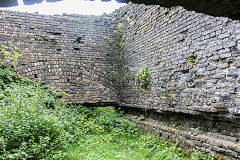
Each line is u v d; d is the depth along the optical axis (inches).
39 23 289.6
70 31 306.5
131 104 282.5
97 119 270.5
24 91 223.0
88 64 304.8
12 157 116.3
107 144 195.2
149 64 239.5
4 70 251.3
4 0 60.2
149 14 246.4
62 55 291.4
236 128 134.9
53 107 258.7
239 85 124.2
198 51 160.1
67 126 210.5
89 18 326.6
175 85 188.4
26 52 272.1
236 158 121.4
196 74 161.0
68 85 286.0
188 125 182.2
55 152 148.0
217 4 47.1
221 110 136.9
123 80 312.5
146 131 235.6
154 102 225.0
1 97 206.7
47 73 277.9
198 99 157.8
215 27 144.7
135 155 162.1
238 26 126.8
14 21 275.4
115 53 330.3
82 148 179.8
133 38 289.9
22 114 152.6
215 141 138.1
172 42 196.1
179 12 187.2
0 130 134.3
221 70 138.3
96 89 302.2
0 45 259.4
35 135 151.8
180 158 156.9
